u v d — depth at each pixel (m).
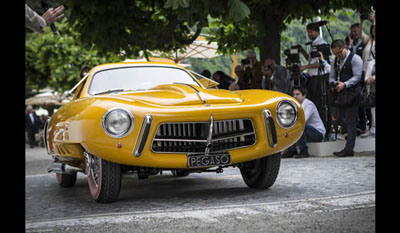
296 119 4.17
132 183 5.84
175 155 3.90
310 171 5.55
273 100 4.15
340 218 2.99
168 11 9.99
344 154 7.00
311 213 3.19
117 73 5.07
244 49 12.20
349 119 6.96
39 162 11.52
